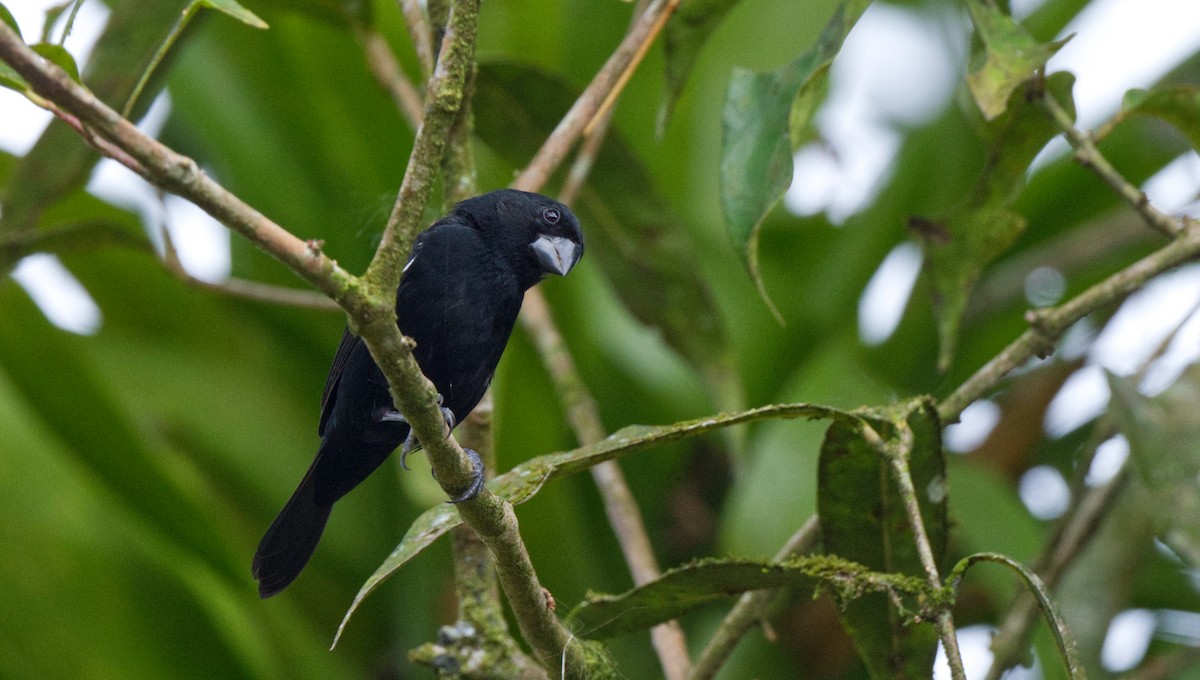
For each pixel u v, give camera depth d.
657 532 10.20
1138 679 8.86
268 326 10.27
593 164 8.95
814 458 8.80
